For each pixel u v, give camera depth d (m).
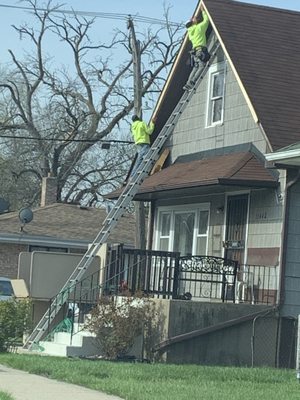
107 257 19.70
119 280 18.77
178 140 22.67
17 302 18.47
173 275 18.66
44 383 13.00
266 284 18.38
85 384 12.91
